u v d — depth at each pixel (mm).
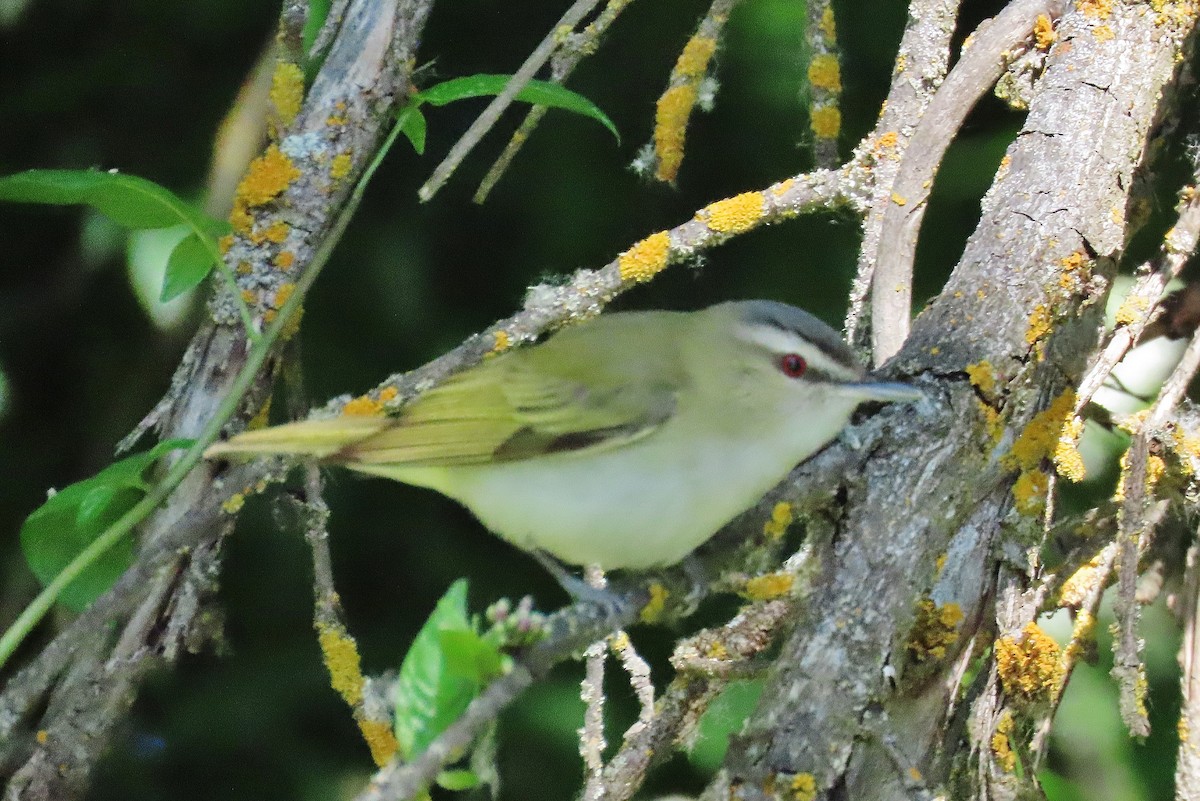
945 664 7254
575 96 8094
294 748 10781
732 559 8156
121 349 11359
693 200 11703
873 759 6777
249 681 10828
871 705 6770
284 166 8398
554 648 6707
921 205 8945
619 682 10852
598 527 7984
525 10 11727
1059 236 8062
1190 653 7812
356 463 7980
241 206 8422
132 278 8992
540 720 10453
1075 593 8141
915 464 7410
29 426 11234
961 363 7738
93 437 11180
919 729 7188
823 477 7652
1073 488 10281
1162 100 9055
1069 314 8070
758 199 9047
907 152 9023
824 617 7012
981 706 7609
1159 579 8727
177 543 7855
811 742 6664
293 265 8367
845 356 7836
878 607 6992
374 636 11125
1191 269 9883
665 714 7953
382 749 8039
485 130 7223
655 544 7984
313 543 8312
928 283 11492
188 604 8203
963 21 12070
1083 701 9859
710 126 11758
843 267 11578
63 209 11492
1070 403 7949
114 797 10570
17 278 11539
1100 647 9977
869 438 7629
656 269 8922
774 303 8281
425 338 11398
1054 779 9688
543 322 8875
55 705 8133
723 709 9758
